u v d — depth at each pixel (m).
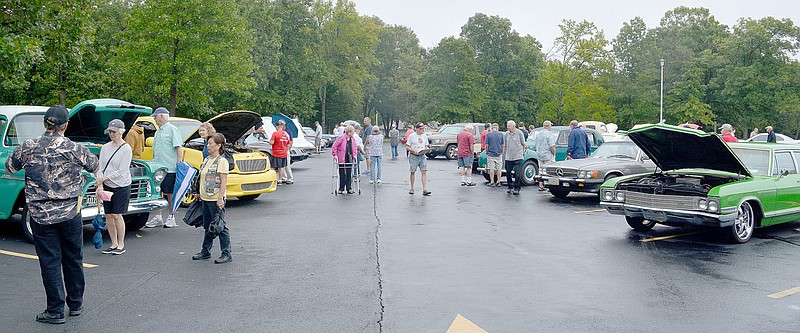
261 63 44.88
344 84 61.75
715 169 9.83
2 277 6.91
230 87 28.20
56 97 23.48
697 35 67.00
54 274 5.34
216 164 7.57
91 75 24.62
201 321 5.37
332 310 5.68
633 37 66.56
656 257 8.02
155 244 8.80
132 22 25.70
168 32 24.70
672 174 10.21
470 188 16.64
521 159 15.19
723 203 8.63
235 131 13.11
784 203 9.50
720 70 57.44
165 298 6.07
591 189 13.60
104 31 29.83
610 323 5.34
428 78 64.69
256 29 44.53
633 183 9.91
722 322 5.37
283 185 17.33
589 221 11.06
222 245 7.62
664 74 59.38
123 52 25.86
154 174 9.54
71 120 9.07
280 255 8.05
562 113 59.16
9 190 8.65
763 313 5.64
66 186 5.38
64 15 14.45
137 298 6.07
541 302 5.96
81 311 5.62
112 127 7.93
